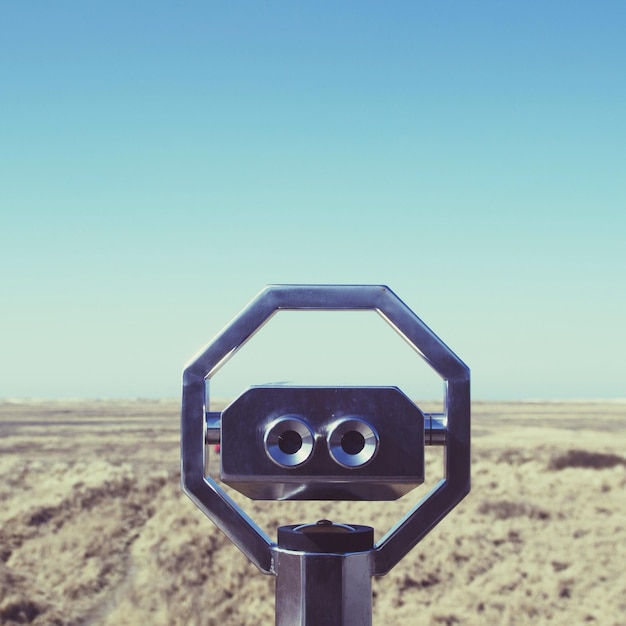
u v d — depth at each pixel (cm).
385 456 159
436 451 2591
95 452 3428
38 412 8669
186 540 1386
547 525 1542
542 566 1259
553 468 2372
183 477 165
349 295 167
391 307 168
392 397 160
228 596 1121
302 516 1603
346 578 157
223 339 166
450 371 166
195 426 165
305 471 159
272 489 164
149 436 4672
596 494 1884
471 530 1471
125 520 1594
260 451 160
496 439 4041
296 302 167
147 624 982
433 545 1362
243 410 161
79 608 1045
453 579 1202
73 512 1664
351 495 166
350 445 161
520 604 1079
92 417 7531
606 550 1348
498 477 2195
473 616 1045
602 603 1082
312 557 157
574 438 4106
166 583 1155
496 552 1341
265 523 1546
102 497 1847
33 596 1059
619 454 2661
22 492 1870
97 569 1227
